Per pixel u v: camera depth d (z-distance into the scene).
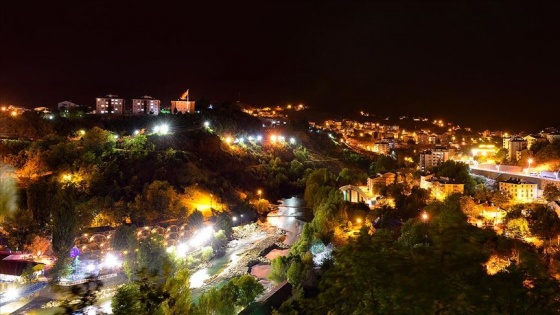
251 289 76.69
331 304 21.83
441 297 18.80
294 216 162.25
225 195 165.25
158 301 30.73
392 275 20.17
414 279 19.42
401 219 119.69
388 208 122.25
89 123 189.75
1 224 103.38
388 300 19.55
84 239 108.06
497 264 38.84
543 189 135.12
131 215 126.12
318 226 114.06
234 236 138.50
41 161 137.62
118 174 147.12
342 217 115.75
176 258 103.06
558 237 88.50
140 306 30.11
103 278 92.19
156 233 106.06
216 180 170.62
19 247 103.25
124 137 178.88
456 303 18.58
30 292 85.94
